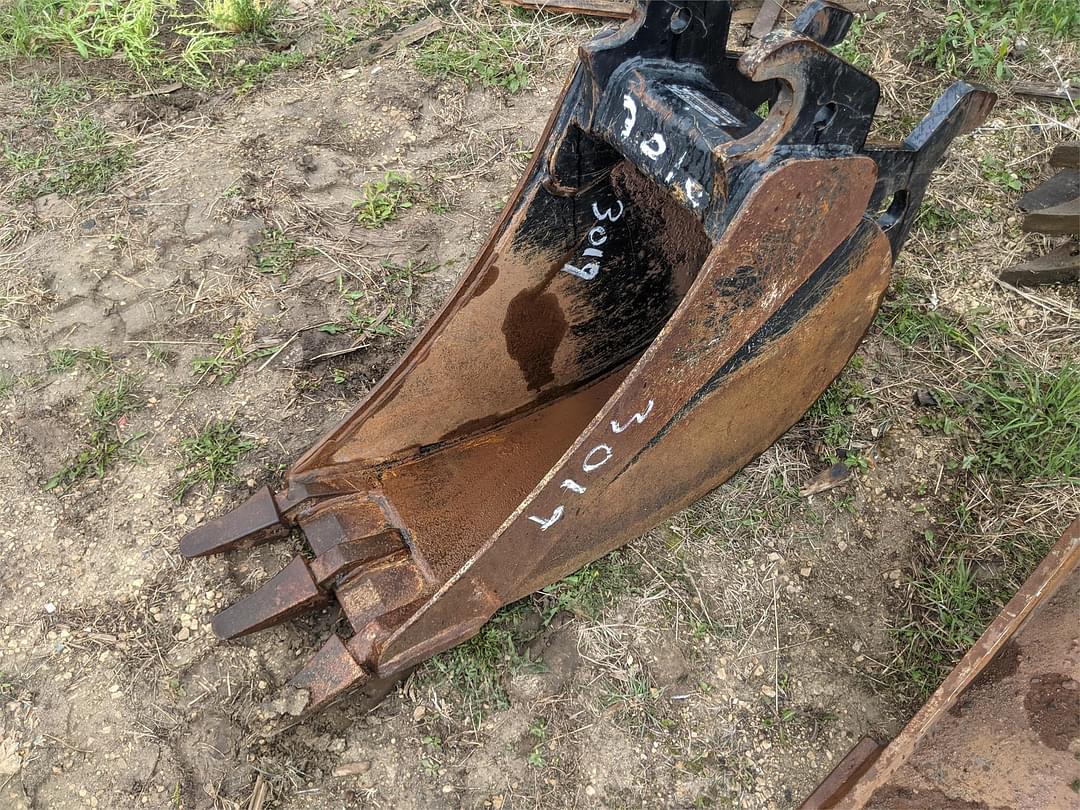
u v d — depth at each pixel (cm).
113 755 118
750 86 120
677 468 124
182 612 129
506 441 140
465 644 127
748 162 97
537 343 137
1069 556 106
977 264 174
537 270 129
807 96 94
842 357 135
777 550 139
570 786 117
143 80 211
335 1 231
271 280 171
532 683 125
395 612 117
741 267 102
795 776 119
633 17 109
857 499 144
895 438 151
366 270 173
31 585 133
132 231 177
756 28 218
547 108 205
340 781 117
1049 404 153
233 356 159
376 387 129
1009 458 148
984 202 184
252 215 181
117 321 164
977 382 157
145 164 190
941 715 103
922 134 113
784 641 130
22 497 141
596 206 126
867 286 124
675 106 103
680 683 126
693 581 135
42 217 179
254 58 217
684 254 140
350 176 190
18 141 194
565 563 124
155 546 136
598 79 110
